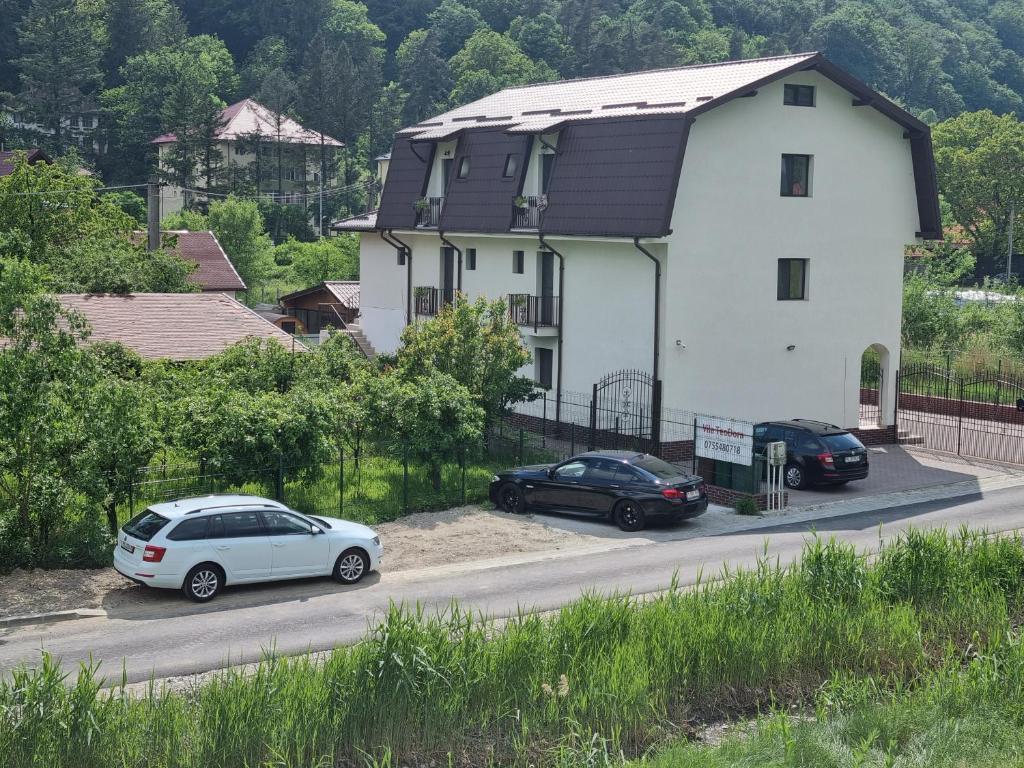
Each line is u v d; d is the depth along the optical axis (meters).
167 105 99.69
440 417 25.84
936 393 40.06
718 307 31.44
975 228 91.12
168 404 23.97
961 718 13.07
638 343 31.41
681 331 30.88
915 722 12.91
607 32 130.50
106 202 48.03
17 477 19.86
